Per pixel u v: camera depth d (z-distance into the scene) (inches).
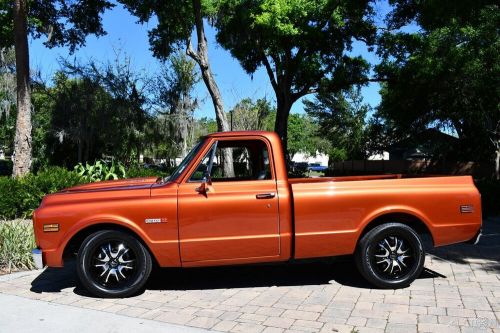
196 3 725.3
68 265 294.5
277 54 969.5
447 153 1496.1
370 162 1740.9
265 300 224.2
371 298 225.1
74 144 1064.2
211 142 238.5
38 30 828.6
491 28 797.2
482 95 986.1
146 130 1077.8
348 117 2177.7
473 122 1171.3
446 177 247.4
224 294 234.4
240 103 1282.0
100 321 195.0
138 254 229.5
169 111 1109.7
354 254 243.0
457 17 597.3
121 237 228.4
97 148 1077.1
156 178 282.8
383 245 239.6
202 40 732.7
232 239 230.7
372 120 1800.0
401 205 239.8
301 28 887.1
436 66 968.9
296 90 1091.9
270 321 195.8
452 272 269.9
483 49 902.4
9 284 253.6
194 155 237.8
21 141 579.2
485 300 220.1
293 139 3029.0
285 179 237.6
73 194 232.2
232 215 230.7
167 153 1144.8
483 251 322.0
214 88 740.7
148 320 196.2
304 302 220.4
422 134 1352.1
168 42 900.6
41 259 226.5
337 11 927.7
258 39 896.9
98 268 229.0
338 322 194.1
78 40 869.2
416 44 987.9
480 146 1423.5
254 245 232.5
